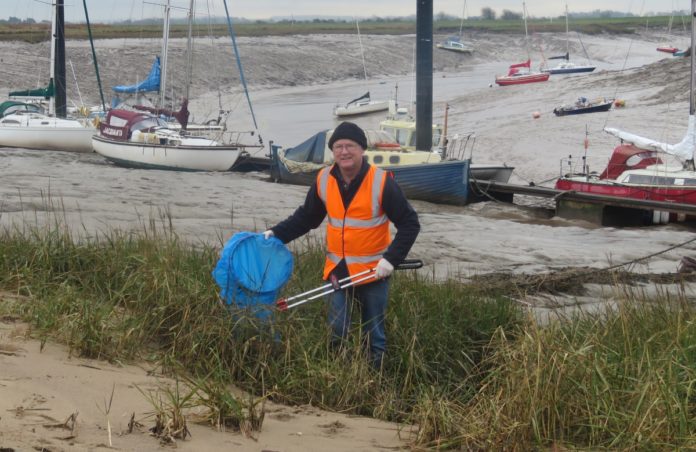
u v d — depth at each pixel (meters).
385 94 60.81
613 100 41.16
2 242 8.02
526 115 40.94
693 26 20.34
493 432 4.47
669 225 19.30
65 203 15.91
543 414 4.73
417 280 7.86
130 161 26.02
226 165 26.25
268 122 43.91
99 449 3.84
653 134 32.50
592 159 28.64
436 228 16.70
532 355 5.08
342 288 5.89
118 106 34.19
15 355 5.11
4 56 58.97
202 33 89.25
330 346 6.04
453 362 6.51
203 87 61.38
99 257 7.65
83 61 60.34
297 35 96.19
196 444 4.14
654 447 4.43
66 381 4.78
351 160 5.80
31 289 6.85
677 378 5.07
